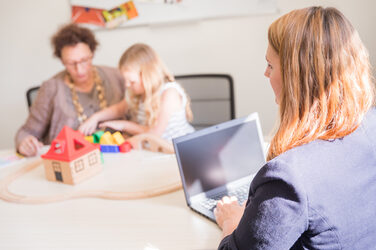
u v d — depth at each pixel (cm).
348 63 61
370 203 63
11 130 283
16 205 114
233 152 114
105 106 201
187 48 248
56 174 128
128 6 243
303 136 63
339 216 59
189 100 201
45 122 197
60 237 94
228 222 87
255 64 243
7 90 273
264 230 58
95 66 208
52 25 254
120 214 104
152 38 249
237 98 253
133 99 189
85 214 105
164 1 239
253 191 64
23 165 149
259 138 120
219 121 196
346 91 61
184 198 110
